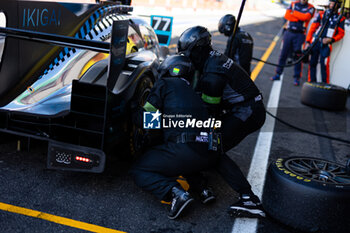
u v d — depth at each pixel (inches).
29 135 110.8
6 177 115.1
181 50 108.0
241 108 109.7
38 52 119.4
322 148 170.7
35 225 93.6
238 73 108.0
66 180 118.2
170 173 101.1
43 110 110.7
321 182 93.7
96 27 139.9
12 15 108.9
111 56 95.0
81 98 100.7
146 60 138.7
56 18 124.3
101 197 110.4
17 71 114.9
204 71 104.7
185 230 98.1
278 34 603.5
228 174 105.0
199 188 110.9
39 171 121.7
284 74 342.6
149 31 167.6
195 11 844.0
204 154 99.6
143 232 95.5
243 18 798.5
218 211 109.0
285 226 99.0
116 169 129.9
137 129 127.6
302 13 280.4
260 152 158.1
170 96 100.4
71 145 104.3
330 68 293.4
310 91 243.6
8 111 111.3
